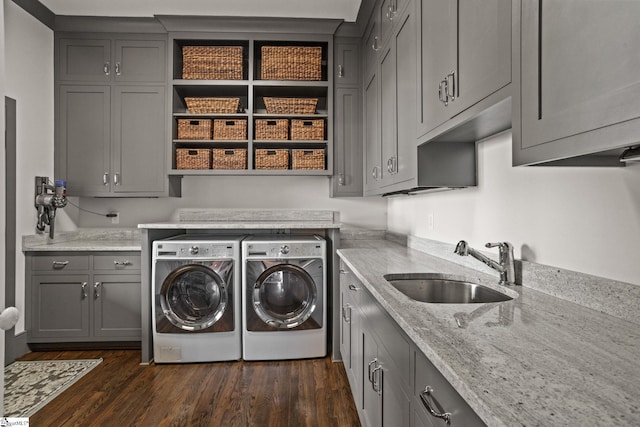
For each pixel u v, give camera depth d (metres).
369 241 3.57
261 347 2.93
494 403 0.61
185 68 3.31
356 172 3.42
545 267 1.37
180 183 3.65
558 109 0.77
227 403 2.29
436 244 2.38
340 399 2.34
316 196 3.76
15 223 2.92
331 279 3.14
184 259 2.86
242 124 3.34
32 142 3.06
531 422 0.56
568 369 0.74
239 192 3.71
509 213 1.63
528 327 1.00
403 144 2.04
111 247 3.05
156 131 3.32
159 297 2.85
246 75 3.58
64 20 3.24
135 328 3.09
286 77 3.35
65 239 3.40
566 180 1.29
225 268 2.88
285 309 2.97
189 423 2.07
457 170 1.88
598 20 0.66
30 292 3.05
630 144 0.60
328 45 3.39
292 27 3.31
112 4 3.21
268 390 2.46
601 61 0.65
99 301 3.08
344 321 2.61
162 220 3.65
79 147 3.30
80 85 3.30
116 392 2.42
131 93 3.31
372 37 2.94
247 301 2.91
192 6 3.27
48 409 2.20
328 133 3.40
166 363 2.88
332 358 2.94
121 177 3.31
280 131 3.36
